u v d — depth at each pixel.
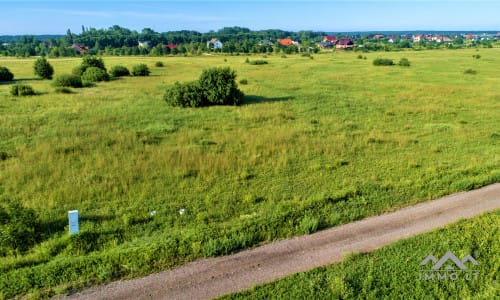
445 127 22.06
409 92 35.06
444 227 10.05
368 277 7.99
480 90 36.06
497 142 19.22
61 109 26.20
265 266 8.56
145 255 8.68
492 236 9.63
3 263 8.41
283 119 24.11
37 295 7.45
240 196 12.45
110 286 7.81
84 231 9.71
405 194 12.44
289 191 12.90
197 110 26.89
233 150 17.33
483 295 7.64
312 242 9.59
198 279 8.07
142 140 18.44
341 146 17.86
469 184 12.92
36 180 13.29
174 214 11.09
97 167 14.68
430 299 7.51
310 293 7.57
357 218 10.90
